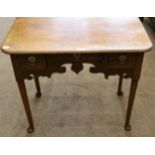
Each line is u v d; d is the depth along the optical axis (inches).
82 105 65.8
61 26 48.0
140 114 62.6
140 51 40.6
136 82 48.4
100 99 67.6
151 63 82.4
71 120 61.5
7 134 58.5
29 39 43.9
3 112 64.4
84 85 73.0
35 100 67.9
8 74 78.7
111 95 68.9
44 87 72.6
